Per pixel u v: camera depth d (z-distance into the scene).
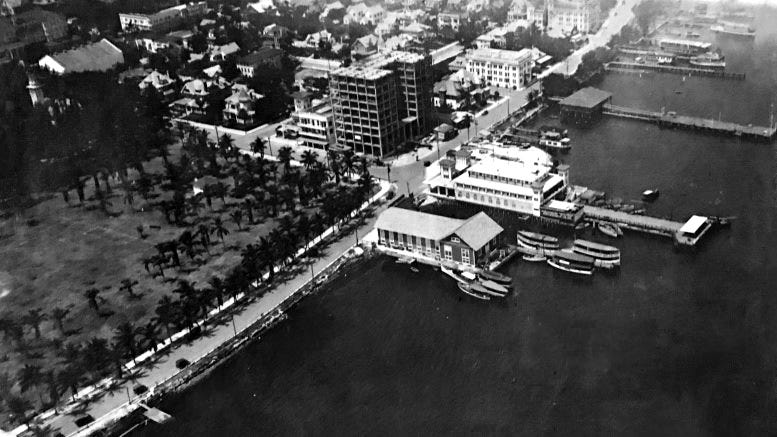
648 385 196.50
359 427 193.75
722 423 182.75
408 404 199.62
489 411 194.25
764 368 197.88
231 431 197.88
